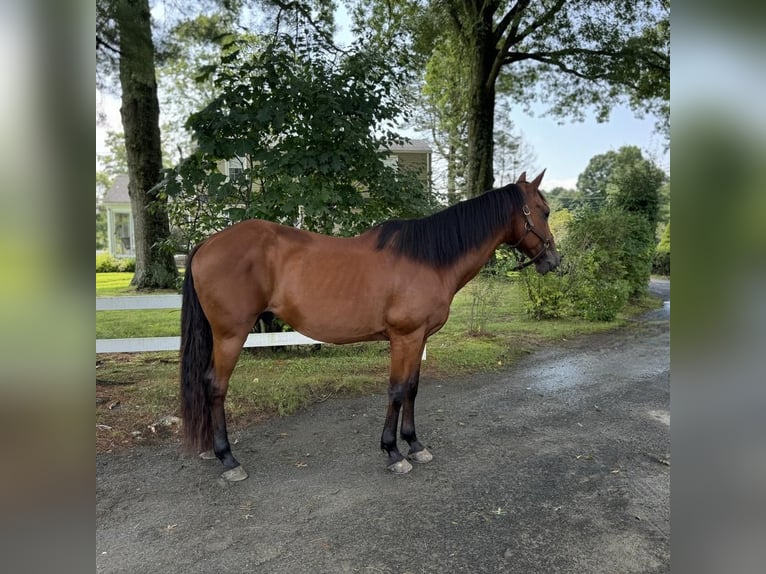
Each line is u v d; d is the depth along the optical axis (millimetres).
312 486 2551
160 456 2900
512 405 3846
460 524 2191
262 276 2605
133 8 5277
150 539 2084
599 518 2242
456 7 10859
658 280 12391
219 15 6680
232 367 2641
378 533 2127
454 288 2811
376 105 4605
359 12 10359
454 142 17406
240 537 2102
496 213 2824
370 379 4406
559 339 6336
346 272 2627
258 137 4344
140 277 8805
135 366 4754
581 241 7551
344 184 4684
